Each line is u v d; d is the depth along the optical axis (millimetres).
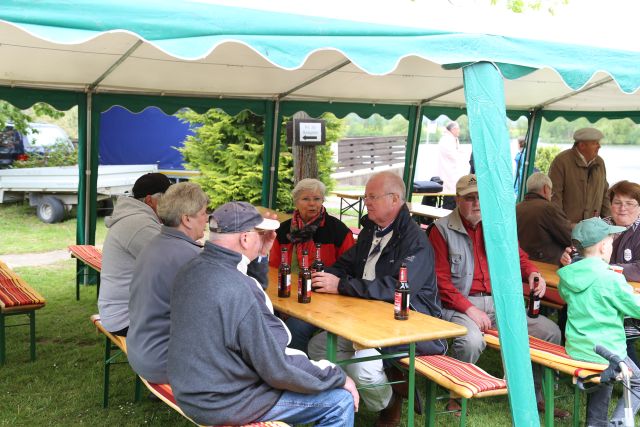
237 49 4203
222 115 11250
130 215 3689
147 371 2941
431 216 7934
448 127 11352
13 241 9977
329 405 2758
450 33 3010
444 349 3676
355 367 3490
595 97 6926
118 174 12414
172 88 6320
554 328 4219
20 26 2195
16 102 5824
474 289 4215
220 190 11336
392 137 17594
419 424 3955
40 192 11758
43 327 5699
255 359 2506
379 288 3531
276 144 7445
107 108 6352
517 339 3168
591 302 3451
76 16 2281
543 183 5266
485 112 3158
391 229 3771
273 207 7633
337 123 12516
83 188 6586
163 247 3016
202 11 2486
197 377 2488
